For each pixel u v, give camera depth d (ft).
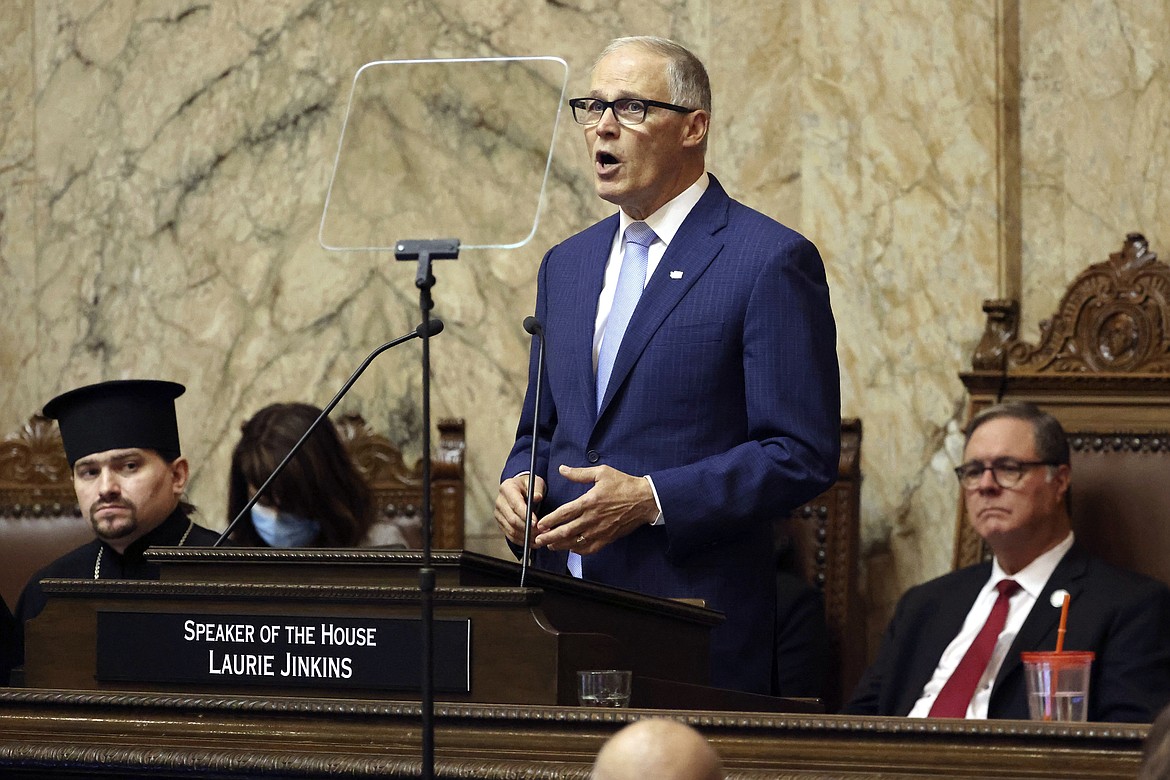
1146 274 56.75
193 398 72.84
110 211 74.49
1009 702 47.29
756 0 67.41
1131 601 47.52
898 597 63.36
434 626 25.68
